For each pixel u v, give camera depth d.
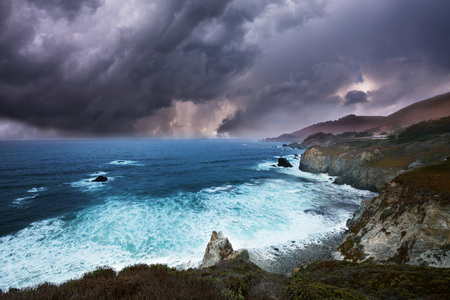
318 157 76.31
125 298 5.88
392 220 20.67
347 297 7.83
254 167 87.62
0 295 6.14
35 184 54.66
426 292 8.36
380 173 49.00
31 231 27.91
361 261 18.81
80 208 37.00
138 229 28.67
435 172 22.80
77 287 6.81
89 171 74.62
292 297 7.68
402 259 17.11
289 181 60.69
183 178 64.88
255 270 13.75
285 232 28.23
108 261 21.38
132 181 59.94
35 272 19.50
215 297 6.15
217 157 125.75
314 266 17.12
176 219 32.25
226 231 28.34
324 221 31.91
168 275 7.46
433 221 17.52
